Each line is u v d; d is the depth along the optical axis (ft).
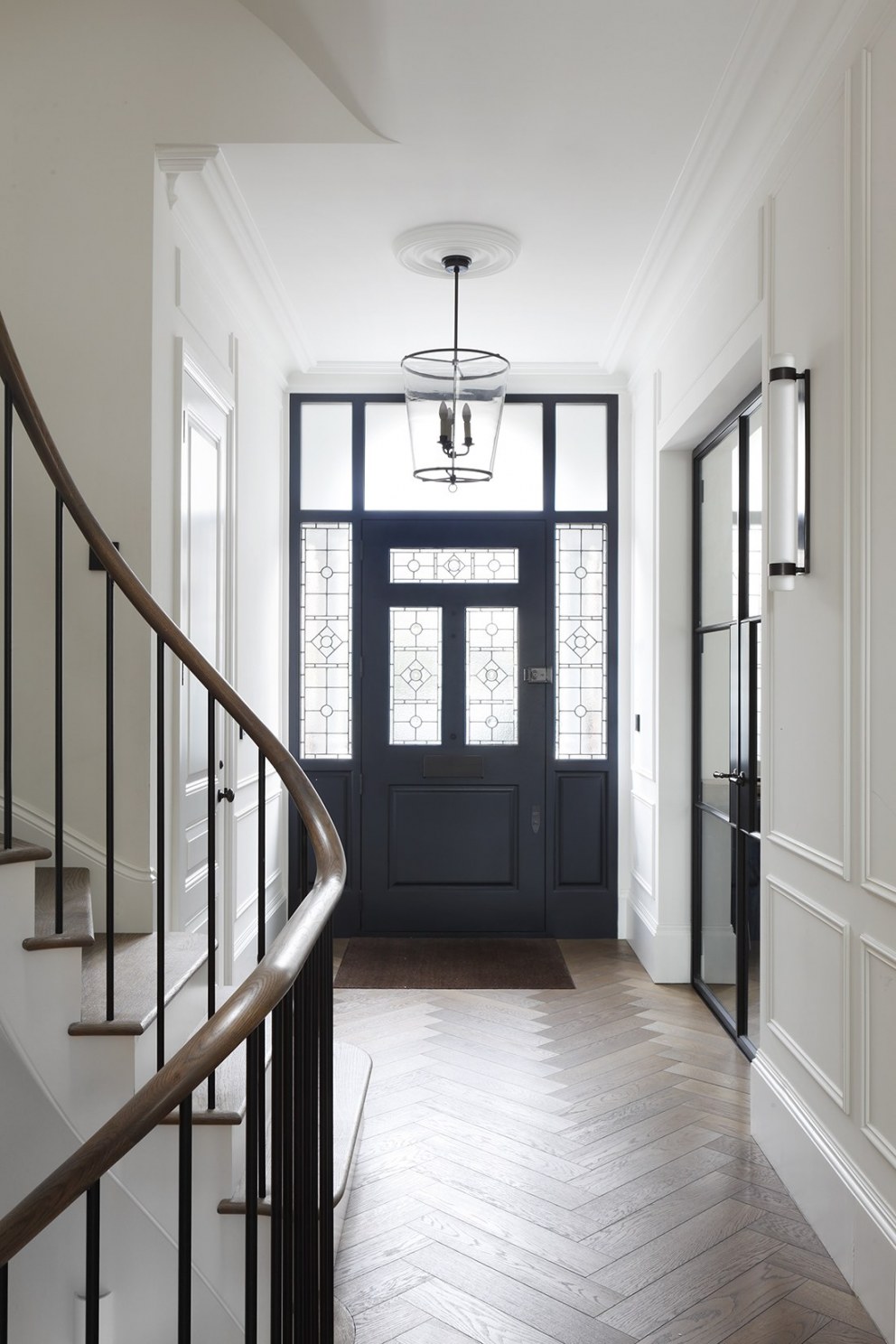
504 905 20.42
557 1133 11.31
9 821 7.81
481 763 20.45
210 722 8.21
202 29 11.18
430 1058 13.61
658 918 17.30
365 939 20.24
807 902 9.71
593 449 20.54
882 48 8.04
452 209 13.14
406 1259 8.86
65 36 11.14
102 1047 7.89
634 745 19.79
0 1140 7.88
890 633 7.89
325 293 16.14
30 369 11.08
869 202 8.29
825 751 9.32
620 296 16.30
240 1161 7.97
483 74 10.30
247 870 16.30
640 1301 8.27
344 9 9.60
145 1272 7.71
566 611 20.57
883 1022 8.00
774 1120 10.50
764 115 10.53
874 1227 7.96
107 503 11.06
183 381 12.26
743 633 13.79
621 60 10.02
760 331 11.24
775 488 9.73
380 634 20.56
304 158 11.68
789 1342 7.73
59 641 8.29
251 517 16.93
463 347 18.89
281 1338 5.66
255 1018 5.02
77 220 11.10
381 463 20.61
